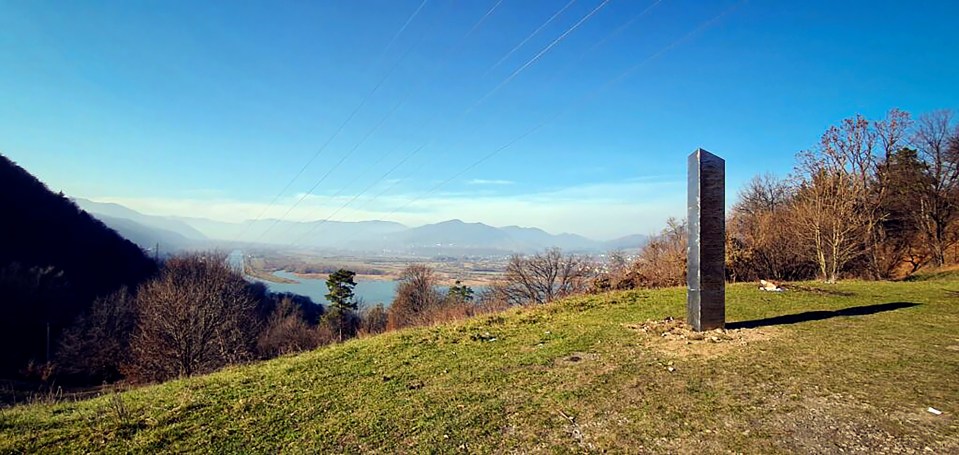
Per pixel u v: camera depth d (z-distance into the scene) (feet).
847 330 32.48
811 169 86.28
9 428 20.53
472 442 17.78
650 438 17.40
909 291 53.21
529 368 27.30
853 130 82.07
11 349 115.03
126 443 18.58
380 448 17.60
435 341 36.55
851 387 21.30
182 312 96.02
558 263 123.95
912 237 114.73
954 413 17.97
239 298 123.34
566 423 19.11
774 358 26.37
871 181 102.22
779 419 18.40
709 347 29.27
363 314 192.44
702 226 33.32
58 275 144.66
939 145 111.14
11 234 152.15
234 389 25.85
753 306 43.88
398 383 25.77
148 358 94.99
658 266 100.94
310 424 20.13
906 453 15.33
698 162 33.42
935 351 26.68
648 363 26.86
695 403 20.48
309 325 180.14
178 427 20.11
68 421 21.38
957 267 95.61
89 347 116.78
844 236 80.89
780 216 104.17
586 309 47.01
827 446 16.11
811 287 57.41
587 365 27.20
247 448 17.93
